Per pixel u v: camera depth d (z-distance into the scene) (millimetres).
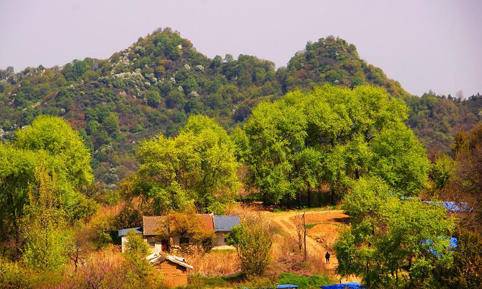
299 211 154500
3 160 121250
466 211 101125
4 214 120188
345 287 91438
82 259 108375
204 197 140250
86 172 150625
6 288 86750
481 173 125062
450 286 69375
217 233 123500
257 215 138750
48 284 87375
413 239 75188
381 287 77500
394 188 148500
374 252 79500
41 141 145125
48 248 96688
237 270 108125
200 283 100000
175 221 120188
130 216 135875
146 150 139875
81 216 138750
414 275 73688
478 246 70750
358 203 106875
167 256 100562
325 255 115562
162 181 139500
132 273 91500
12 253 110438
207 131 153250
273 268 105875
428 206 78688
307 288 98938
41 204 104375
